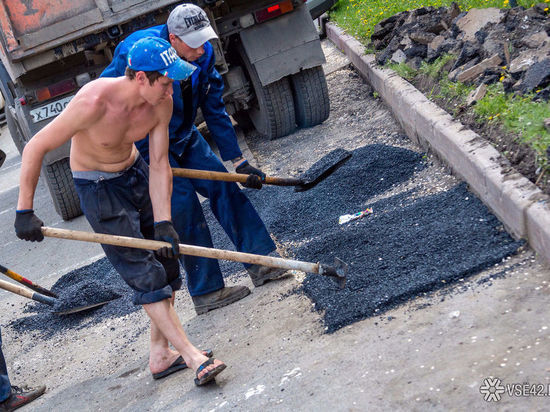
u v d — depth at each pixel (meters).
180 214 4.31
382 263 4.06
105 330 5.05
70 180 7.52
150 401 3.68
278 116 7.78
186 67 3.24
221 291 4.57
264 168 7.11
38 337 5.36
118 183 3.68
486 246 3.80
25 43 6.37
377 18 9.46
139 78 3.22
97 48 6.73
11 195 10.12
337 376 3.14
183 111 4.24
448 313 3.31
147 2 6.48
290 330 3.82
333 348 3.41
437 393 2.75
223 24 7.25
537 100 4.50
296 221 5.49
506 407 2.54
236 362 3.72
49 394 4.30
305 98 7.68
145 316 5.02
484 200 4.23
